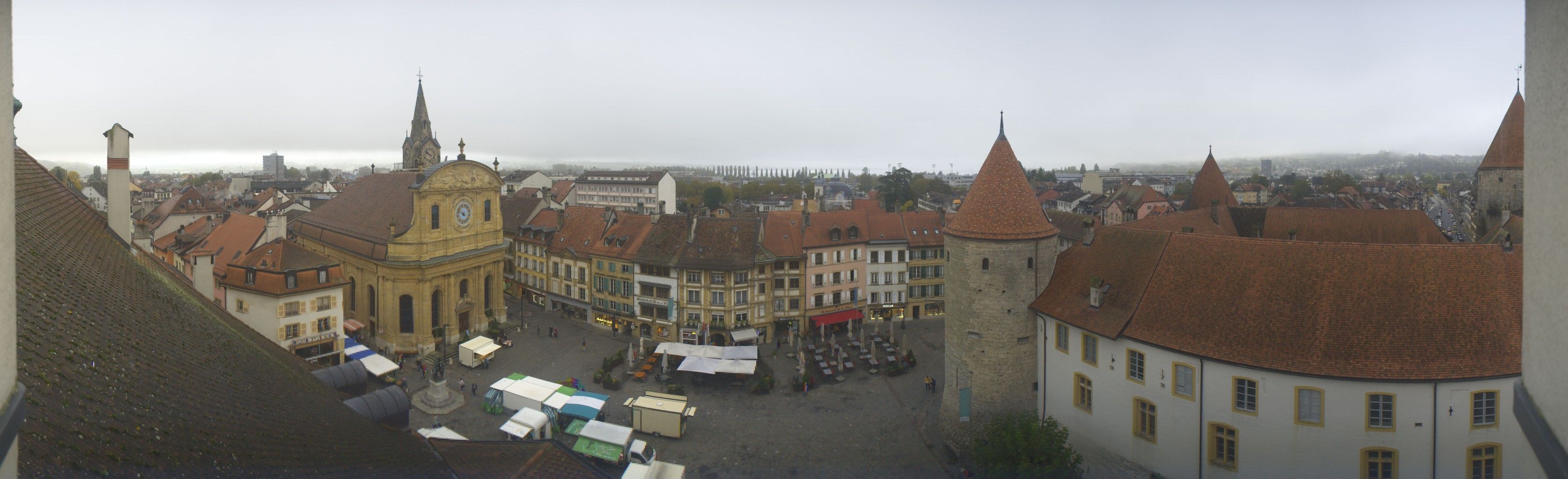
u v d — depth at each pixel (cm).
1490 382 3578
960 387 5409
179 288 3369
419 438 2700
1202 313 4247
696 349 7469
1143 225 7369
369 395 3017
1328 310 3900
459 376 7338
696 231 8862
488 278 8956
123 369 1517
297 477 1556
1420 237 7575
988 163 5409
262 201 16812
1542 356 758
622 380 7256
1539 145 755
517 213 11100
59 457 990
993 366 5231
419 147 14912
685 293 8569
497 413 6294
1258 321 4031
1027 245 5194
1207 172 10319
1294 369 3775
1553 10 709
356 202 9556
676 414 5812
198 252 8562
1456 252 3925
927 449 5619
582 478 2495
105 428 1202
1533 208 783
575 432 5712
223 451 1461
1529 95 778
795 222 9294
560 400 6019
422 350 7950
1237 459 3984
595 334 9025
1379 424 3681
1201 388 4100
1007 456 4569
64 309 1587
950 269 5525
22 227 2039
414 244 7900
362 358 7106
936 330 9269
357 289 8612
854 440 5797
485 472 2347
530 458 2558
